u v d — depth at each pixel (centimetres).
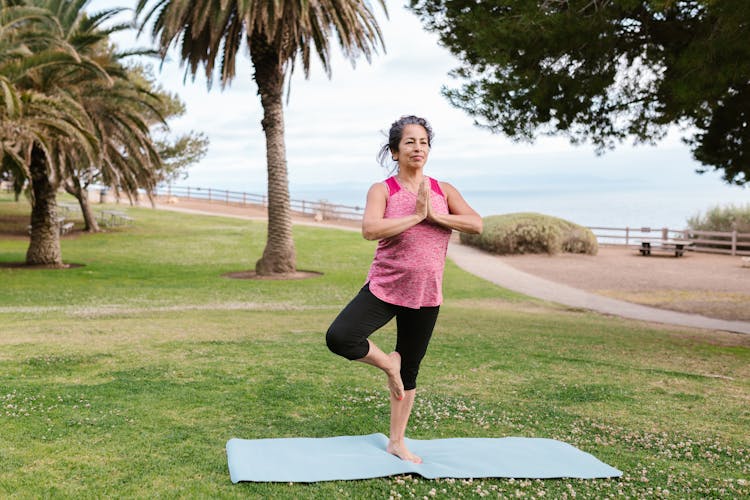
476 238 3180
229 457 366
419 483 341
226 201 5369
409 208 352
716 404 572
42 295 1566
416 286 350
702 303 1717
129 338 805
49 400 484
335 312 1332
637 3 850
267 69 2047
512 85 1023
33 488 320
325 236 3353
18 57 1800
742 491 351
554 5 959
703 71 841
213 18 1862
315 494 320
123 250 2714
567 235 3061
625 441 443
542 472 362
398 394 373
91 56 2139
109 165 2208
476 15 1002
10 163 1983
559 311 1563
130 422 437
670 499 336
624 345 950
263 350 741
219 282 1941
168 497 312
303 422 454
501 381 636
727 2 765
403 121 362
